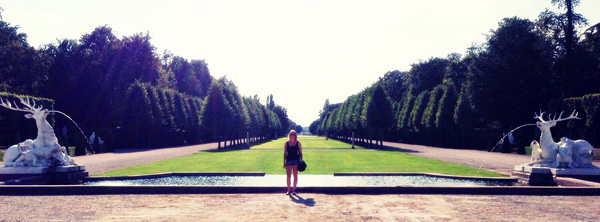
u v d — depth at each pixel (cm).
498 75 5031
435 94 5978
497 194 1165
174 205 997
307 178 1703
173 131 6025
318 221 820
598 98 3747
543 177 1571
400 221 824
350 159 2845
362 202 1035
